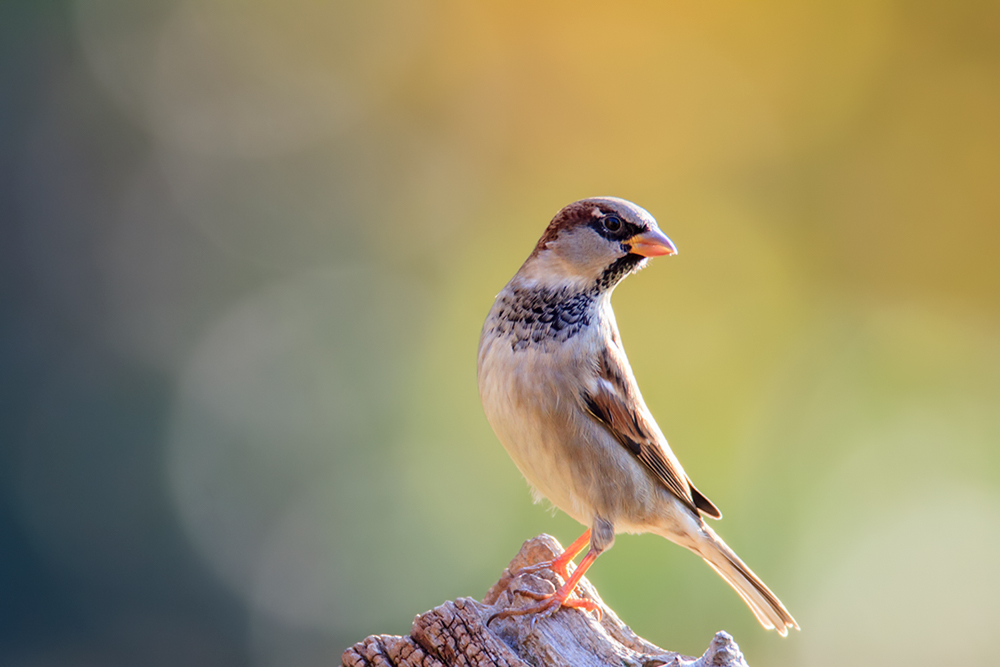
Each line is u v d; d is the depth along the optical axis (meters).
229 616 13.30
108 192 16.27
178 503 14.06
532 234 16.97
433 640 4.35
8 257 15.26
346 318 16.38
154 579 13.47
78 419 14.45
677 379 14.51
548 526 12.73
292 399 15.17
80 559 13.41
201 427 14.66
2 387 14.48
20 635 12.72
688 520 5.54
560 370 5.18
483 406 5.42
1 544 13.06
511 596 4.73
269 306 16.34
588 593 5.00
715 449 13.89
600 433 5.27
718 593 10.65
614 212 5.27
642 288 14.98
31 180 15.68
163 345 15.64
